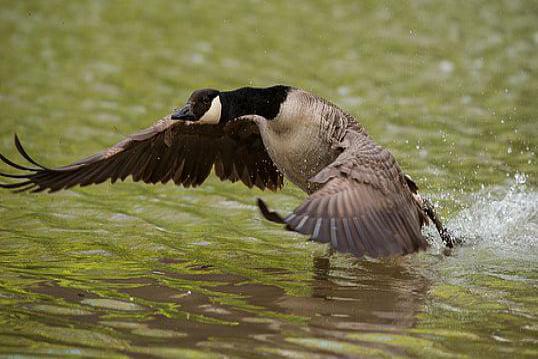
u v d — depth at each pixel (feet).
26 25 87.66
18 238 42.29
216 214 47.14
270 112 38.14
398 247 32.60
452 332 31.60
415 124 61.31
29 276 37.04
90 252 40.70
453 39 83.51
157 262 39.65
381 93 68.03
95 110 64.08
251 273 38.45
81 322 31.89
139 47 80.89
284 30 86.38
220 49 79.92
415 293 35.99
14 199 48.21
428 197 48.37
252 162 43.27
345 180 32.83
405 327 31.99
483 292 36.24
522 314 33.50
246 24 88.33
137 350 29.43
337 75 72.49
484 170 52.85
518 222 45.42
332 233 30.76
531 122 62.03
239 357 29.01
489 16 91.56
